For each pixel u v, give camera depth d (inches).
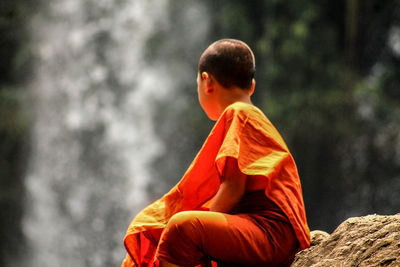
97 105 2450.8
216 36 2447.1
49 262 2303.2
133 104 2447.1
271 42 2317.9
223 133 278.8
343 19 2364.7
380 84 2279.8
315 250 323.6
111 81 2468.0
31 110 2406.5
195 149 2396.7
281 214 275.4
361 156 2196.1
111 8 2460.6
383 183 2174.0
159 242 265.4
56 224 2351.1
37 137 2391.7
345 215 2206.0
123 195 2386.8
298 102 2240.4
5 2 2444.6
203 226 259.1
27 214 2337.6
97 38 2468.0
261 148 273.3
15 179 2353.6
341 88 2247.8
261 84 2368.4
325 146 2214.6
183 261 259.9
